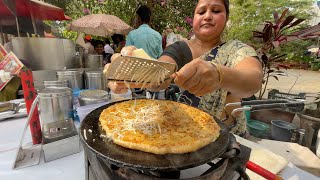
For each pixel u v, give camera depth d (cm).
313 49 443
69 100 143
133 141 80
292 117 357
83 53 307
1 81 109
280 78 914
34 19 343
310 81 852
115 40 602
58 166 104
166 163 69
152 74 90
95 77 215
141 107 128
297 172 112
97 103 162
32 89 115
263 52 333
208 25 153
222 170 70
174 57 169
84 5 586
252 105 103
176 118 113
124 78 95
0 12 304
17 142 123
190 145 78
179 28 623
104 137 86
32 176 95
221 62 145
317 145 259
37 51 220
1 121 157
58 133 117
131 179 64
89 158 80
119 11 588
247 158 81
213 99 151
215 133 90
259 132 328
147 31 336
